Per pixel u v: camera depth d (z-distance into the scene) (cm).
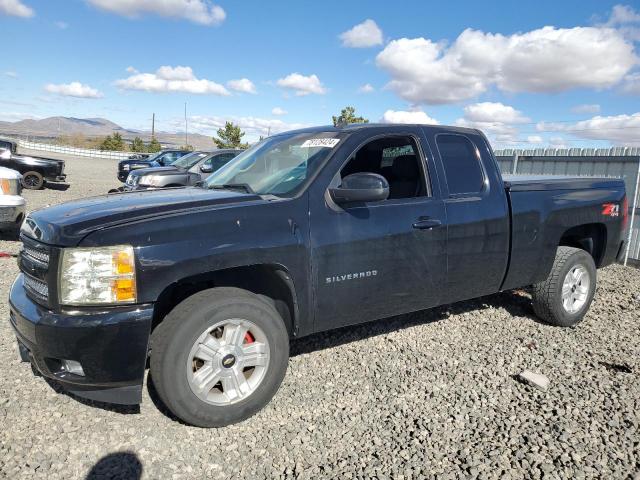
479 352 423
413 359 406
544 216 450
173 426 302
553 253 464
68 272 264
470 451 282
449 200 393
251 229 302
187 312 281
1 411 311
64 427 296
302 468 265
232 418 300
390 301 369
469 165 419
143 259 268
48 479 251
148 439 287
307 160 356
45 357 273
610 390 357
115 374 270
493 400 341
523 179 502
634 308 560
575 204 477
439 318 506
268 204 315
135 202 320
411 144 397
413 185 393
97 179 2516
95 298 264
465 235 398
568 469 266
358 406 331
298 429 302
